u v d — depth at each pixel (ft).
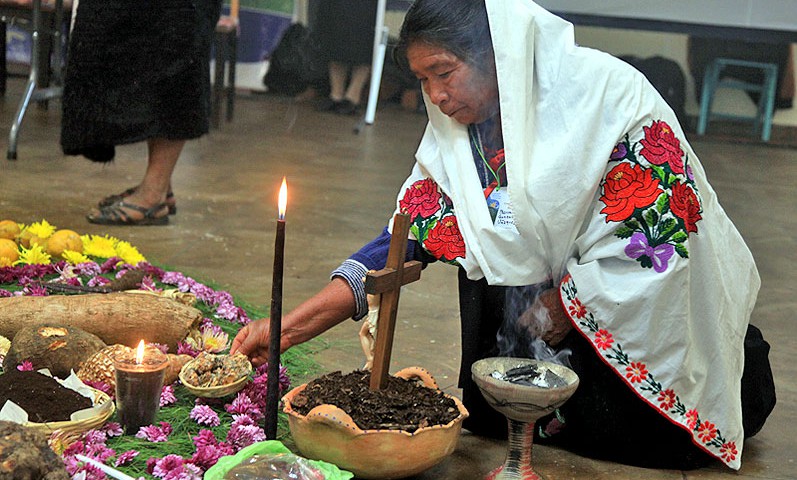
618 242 7.82
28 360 8.51
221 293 11.69
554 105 7.96
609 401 8.21
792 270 16.71
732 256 8.48
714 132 35.96
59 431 7.16
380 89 37.29
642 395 7.96
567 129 7.89
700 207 8.02
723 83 35.29
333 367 10.02
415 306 12.96
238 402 8.23
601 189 7.97
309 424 7.14
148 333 9.53
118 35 15.14
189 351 9.44
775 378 10.99
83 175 20.22
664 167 7.89
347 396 7.48
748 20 29.94
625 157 7.93
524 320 8.25
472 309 8.55
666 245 7.75
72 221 16.05
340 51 35.09
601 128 7.91
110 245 13.21
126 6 15.02
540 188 7.82
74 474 6.51
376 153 26.86
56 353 8.57
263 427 8.09
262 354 8.75
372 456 7.07
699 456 8.42
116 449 7.50
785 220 21.22
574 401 8.34
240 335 8.74
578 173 7.80
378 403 7.38
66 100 15.51
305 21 36.96
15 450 5.62
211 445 7.39
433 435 7.18
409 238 8.50
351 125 32.19
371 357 8.38
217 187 20.33
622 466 8.43
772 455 8.89
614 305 7.77
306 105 36.47
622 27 30.53
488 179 8.22
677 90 35.78
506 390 7.18
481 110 7.98
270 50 37.58
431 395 7.68
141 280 11.10
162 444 7.66
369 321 8.31
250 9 37.14
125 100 15.33
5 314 9.34
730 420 8.25
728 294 8.27
